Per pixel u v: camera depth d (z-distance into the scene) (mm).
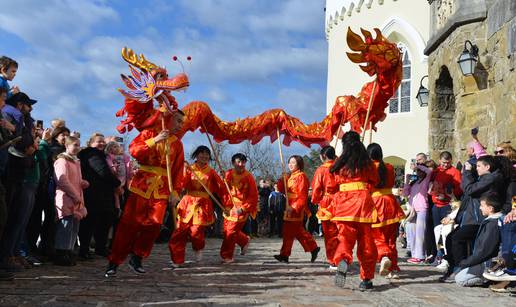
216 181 8750
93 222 8531
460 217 7375
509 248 6445
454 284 7102
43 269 7336
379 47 8102
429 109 13523
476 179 7477
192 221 8453
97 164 8523
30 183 6820
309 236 9227
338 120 9281
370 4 24656
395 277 7535
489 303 5789
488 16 10242
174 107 6926
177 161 6953
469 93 10602
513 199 6629
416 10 23625
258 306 5184
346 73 25797
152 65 6668
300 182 9250
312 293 6082
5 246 6648
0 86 6309
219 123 8977
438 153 13102
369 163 6527
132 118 6723
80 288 5934
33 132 6750
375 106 8867
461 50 10945
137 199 6719
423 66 23219
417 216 9719
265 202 18062
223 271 7848
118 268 7703
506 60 9297
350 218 6336
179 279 6848
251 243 14180
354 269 8398
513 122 8914
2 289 5746
